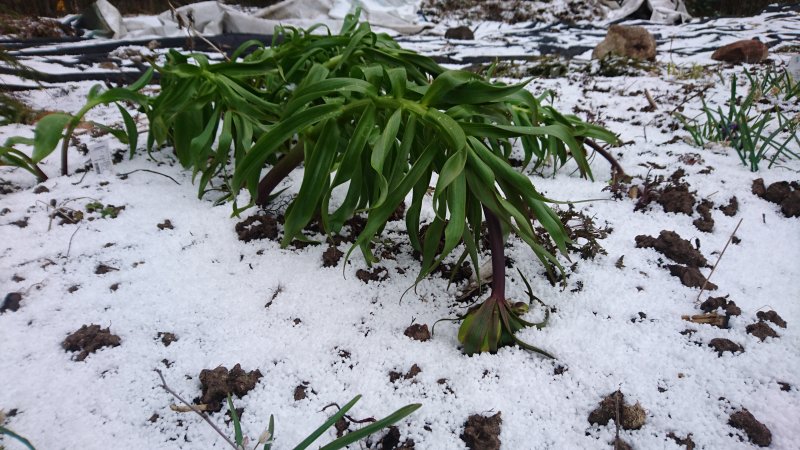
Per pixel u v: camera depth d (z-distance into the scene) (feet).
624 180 2.91
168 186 2.73
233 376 1.59
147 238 2.28
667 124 3.80
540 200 1.59
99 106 4.13
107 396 1.56
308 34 2.83
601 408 1.48
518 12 13.46
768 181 2.82
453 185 1.53
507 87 1.74
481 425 1.43
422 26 11.60
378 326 1.82
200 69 2.44
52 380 1.61
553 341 1.73
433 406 1.51
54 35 8.73
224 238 2.30
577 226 2.40
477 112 1.88
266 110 2.50
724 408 1.48
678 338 1.73
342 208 1.84
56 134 2.19
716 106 4.19
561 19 13.33
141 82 2.57
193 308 1.90
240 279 2.06
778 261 2.17
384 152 1.58
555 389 1.56
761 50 6.18
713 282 2.04
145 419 1.49
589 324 1.81
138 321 1.84
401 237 2.31
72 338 1.73
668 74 5.58
